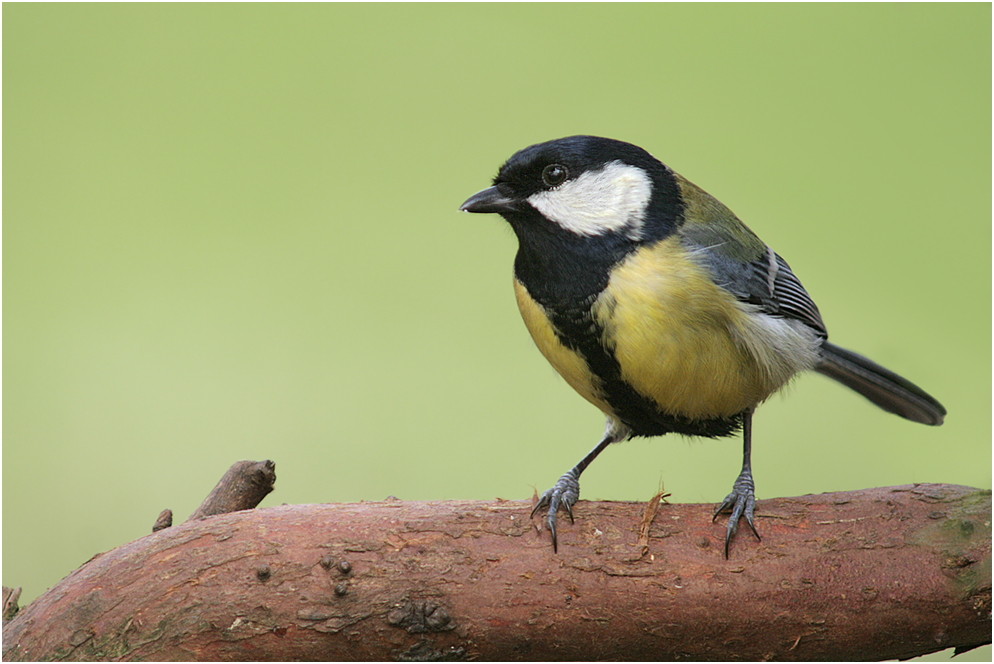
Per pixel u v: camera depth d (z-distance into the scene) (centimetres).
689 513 287
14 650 286
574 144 289
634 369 289
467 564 286
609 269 289
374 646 286
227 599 286
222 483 289
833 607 286
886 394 294
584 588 286
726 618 286
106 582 286
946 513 286
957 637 286
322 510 287
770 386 290
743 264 290
